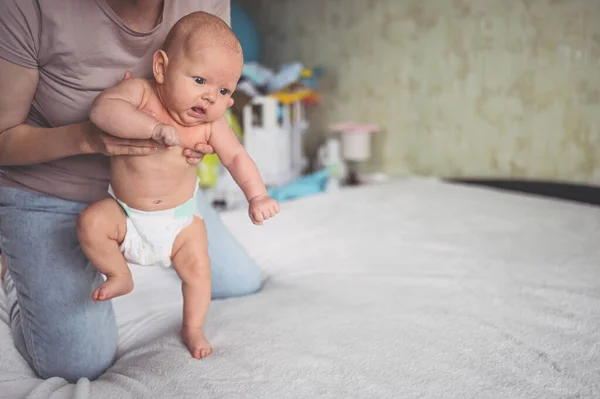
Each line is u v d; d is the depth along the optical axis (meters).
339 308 1.55
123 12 1.17
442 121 3.37
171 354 1.28
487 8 3.11
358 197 2.78
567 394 1.16
